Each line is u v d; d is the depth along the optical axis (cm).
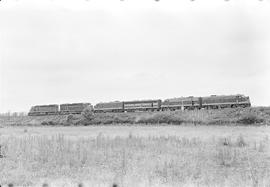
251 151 2431
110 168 1945
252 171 1803
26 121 7250
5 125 6625
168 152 2447
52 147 2528
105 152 2400
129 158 2231
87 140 3112
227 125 4869
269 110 5269
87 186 1500
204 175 1750
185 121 5603
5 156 2219
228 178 1680
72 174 1791
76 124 6588
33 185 1534
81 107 7462
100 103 7438
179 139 3130
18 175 1727
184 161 2106
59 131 4756
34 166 1966
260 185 1532
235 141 2978
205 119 5450
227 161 2092
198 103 6316
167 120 5819
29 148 2480
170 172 1819
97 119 6594
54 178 1692
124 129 4838
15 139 2997
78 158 2188
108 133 4244
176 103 6562
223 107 6053
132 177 1692
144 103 6888
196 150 2492
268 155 2241
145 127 5081
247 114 5075
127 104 7044
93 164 2066
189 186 1544
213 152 2406
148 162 2084
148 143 2841
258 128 4231
